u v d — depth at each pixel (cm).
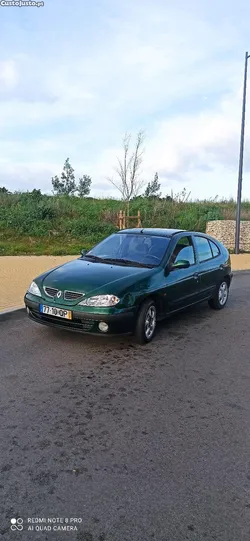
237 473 274
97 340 544
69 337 551
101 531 223
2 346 508
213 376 438
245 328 632
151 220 2086
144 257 597
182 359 487
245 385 417
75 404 365
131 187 2178
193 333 598
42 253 1403
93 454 291
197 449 301
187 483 262
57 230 1734
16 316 645
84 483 260
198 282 660
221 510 240
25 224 1703
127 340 550
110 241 660
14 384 402
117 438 312
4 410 350
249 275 1224
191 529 226
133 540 218
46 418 339
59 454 290
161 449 300
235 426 335
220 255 765
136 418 344
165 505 243
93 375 430
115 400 375
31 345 516
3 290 811
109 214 2036
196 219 2194
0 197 2042
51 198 2242
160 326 634
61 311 491
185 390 401
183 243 654
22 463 279
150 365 464
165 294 560
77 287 494
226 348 532
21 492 250
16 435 312
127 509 239
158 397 384
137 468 276
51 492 251
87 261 598
